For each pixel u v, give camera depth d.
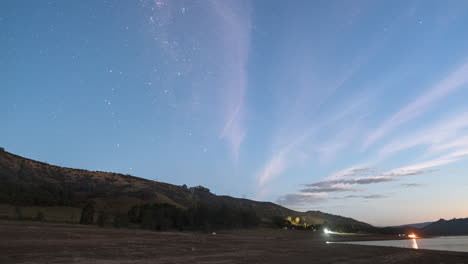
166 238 34.75
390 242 76.56
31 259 15.08
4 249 17.23
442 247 54.94
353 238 87.69
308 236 75.38
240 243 35.97
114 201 98.25
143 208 68.12
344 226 127.88
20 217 45.41
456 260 25.59
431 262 24.23
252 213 84.44
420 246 57.97
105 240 26.88
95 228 40.62
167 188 165.38
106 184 138.00
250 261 20.38
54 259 15.67
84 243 23.41
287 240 51.25
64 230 31.92
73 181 128.50
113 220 50.22
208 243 32.72
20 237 22.95
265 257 22.97
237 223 75.19
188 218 67.00
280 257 23.48
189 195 155.25
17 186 87.44
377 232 139.00
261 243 37.81
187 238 37.62
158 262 17.52
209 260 19.73
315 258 24.05
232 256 22.48
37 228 30.66
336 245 40.09
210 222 69.69
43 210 69.94
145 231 45.22
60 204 80.38
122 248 22.45
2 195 72.69
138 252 21.12
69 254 17.69
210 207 76.19
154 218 57.44
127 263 16.47
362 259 24.92
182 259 19.42
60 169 143.25
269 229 81.75
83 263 15.38
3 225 30.91
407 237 130.00
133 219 62.19
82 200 93.62
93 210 50.88
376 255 28.34
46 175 125.69
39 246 19.61
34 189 91.44
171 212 66.56
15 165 121.50
